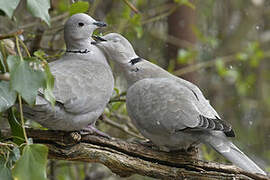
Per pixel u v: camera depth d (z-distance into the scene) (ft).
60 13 43.21
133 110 28.30
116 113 40.47
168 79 29.14
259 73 63.41
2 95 20.95
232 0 59.82
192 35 51.98
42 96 23.50
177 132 26.73
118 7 48.32
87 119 26.61
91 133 26.89
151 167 27.78
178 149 28.25
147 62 31.68
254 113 59.77
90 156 26.84
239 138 56.75
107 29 41.04
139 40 51.67
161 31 52.80
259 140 57.36
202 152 45.73
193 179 28.22
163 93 27.63
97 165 44.62
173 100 27.12
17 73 18.85
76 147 26.50
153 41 52.13
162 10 50.16
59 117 25.04
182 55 47.03
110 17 44.47
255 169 24.95
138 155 27.66
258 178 28.25
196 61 55.88
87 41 31.04
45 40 41.60
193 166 28.17
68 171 45.96
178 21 51.52
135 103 28.25
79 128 26.68
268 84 64.59
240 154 25.81
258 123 58.70
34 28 40.52
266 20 64.13
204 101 28.43
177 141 27.14
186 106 26.76
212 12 57.72
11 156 20.62
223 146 25.86
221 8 59.11
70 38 30.86
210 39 50.60
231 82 59.82
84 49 30.91
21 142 22.66
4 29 41.29
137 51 51.55
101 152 26.94
